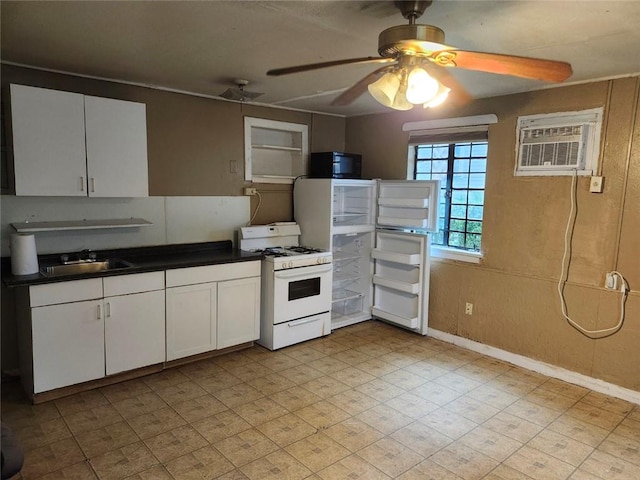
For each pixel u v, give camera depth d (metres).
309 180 4.46
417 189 4.21
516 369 3.62
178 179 3.87
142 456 2.38
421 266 4.22
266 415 2.83
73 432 2.59
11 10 2.08
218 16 2.13
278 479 2.22
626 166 3.05
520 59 1.75
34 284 2.73
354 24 2.22
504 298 3.76
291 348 3.97
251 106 4.29
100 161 3.15
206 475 2.25
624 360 3.12
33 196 3.14
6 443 1.66
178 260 3.52
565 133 3.32
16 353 3.26
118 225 3.42
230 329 3.72
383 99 1.94
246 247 4.23
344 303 4.96
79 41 2.54
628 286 3.09
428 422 2.78
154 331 3.29
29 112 2.84
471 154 4.07
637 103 2.99
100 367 3.06
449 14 2.02
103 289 3.02
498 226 3.77
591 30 2.20
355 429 2.69
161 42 2.54
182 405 2.93
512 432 2.69
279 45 2.57
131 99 3.55
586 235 3.27
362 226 4.58
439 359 3.78
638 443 2.60
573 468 2.37
